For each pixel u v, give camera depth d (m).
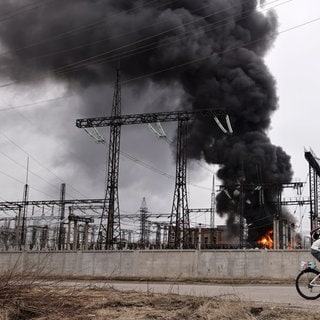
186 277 39.56
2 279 8.23
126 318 7.74
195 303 9.07
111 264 45.59
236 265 41.59
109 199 55.81
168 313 8.18
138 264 44.88
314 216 56.94
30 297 8.46
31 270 9.30
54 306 8.42
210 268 42.50
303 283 11.67
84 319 7.71
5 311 7.65
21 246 63.41
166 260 44.09
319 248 11.37
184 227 53.72
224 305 8.47
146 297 10.11
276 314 8.09
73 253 46.75
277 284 27.33
